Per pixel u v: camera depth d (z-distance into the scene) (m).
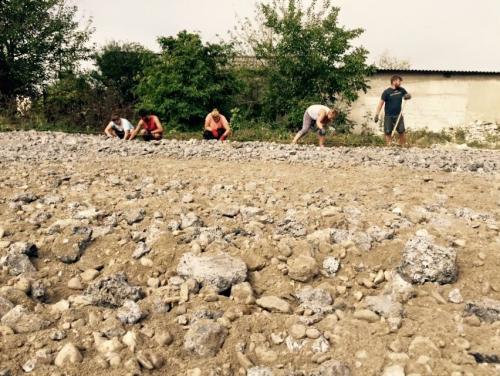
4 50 21.03
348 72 18.67
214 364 2.73
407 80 23.34
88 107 16.55
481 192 5.64
